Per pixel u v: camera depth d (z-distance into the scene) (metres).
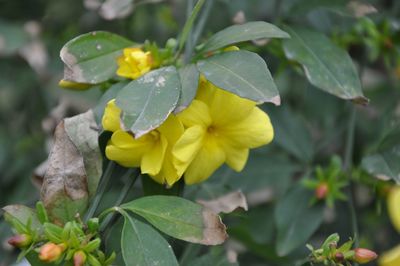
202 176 0.45
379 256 0.63
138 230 0.42
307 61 0.49
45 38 0.68
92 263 0.42
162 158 0.43
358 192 0.65
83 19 0.68
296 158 0.59
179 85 0.43
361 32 0.59
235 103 0.44
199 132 0.43
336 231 0.64
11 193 0.67
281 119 0.58
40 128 0.68
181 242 0.49
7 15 0.70
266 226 0.60
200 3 0.44
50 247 0.41
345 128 0.61
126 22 0.65
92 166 0.44
